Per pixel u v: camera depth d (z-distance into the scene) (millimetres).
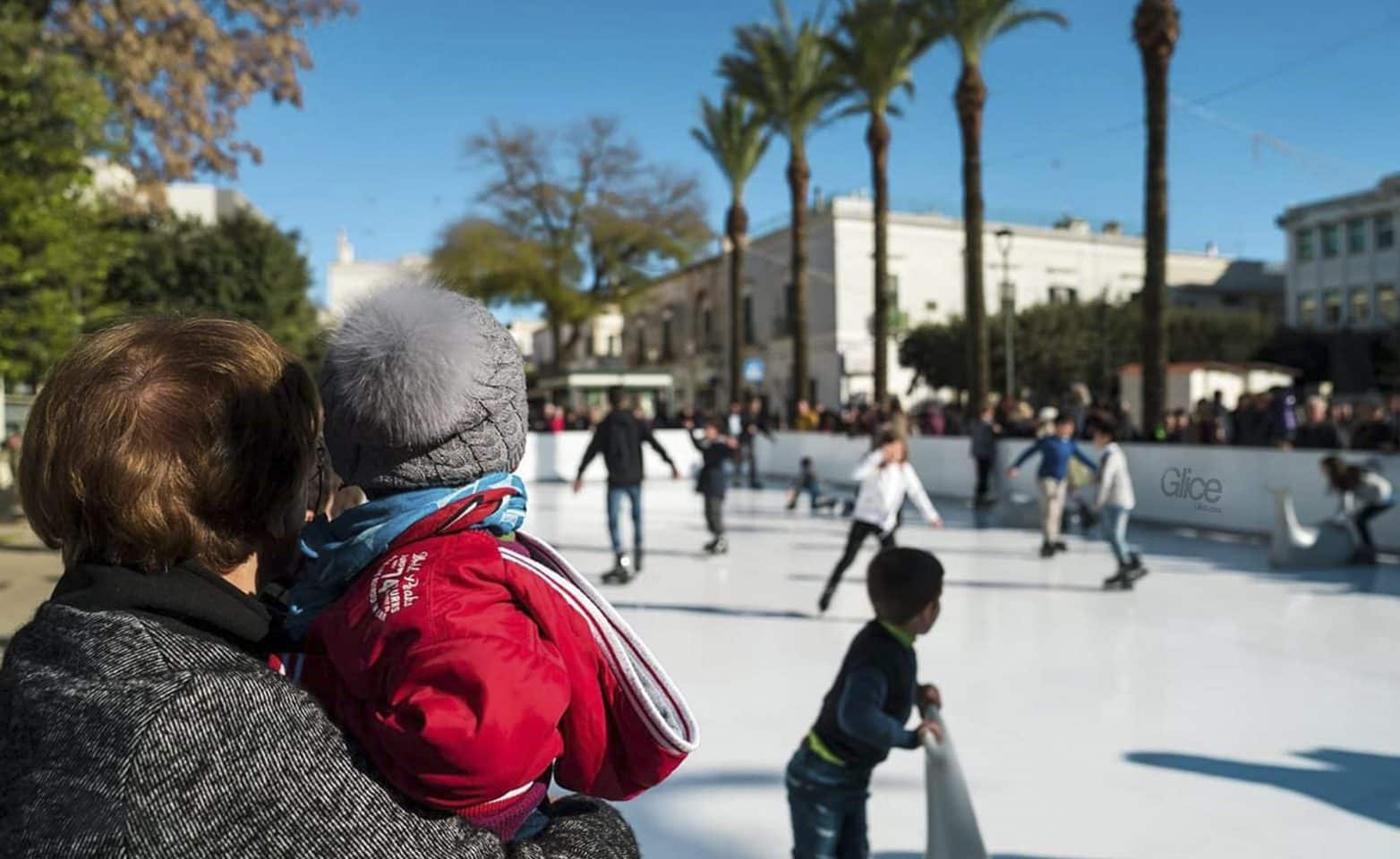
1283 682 5418
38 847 782
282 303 26141
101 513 917
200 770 777
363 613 912
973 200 18688
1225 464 11453
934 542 11398
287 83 14383
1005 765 4195
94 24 12430
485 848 876
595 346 61156
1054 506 9992
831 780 2631
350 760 856
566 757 995
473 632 867
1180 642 6348
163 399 947
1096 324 35719
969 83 18578
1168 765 4168
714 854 3383
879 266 22375
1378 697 5117
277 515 1048
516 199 37000
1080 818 3633
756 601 7910
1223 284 45750
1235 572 9039
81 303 10695
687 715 1029
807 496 17875
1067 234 40500
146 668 821
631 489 8945
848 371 36438
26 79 9141
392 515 958
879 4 20953
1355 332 37406
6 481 12641
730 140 28312
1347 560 9305
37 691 846
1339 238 40344
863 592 8289
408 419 928
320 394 995
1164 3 13750
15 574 8266
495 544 968
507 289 36938
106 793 764
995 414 17719
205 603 925
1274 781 3971
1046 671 5695
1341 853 3326
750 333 43156
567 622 960
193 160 13641
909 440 17953
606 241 37562
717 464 10648
